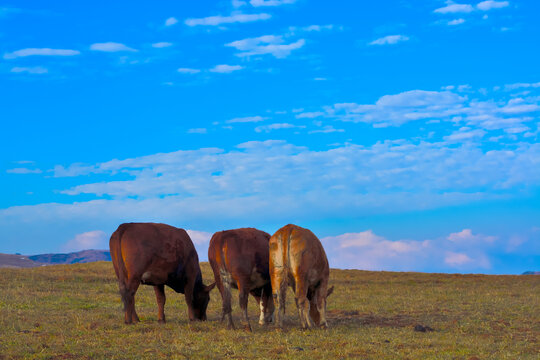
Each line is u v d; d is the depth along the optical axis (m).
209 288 13.60
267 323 13.45
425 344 10.69
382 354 9.61
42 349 9.48
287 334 11.42
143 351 9.58
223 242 12.34
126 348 9.80
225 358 9.23
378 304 18.78
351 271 35.03
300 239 12.06
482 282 29.61
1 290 19.47
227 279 12.30
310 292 12.92
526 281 29.92
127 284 12.30
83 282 24.78
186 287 13.34
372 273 33.97
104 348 9.77
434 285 27.88
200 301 13.66
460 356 9.57
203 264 34.97
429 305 18.02
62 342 10.21
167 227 13.08
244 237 12.45
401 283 28.83
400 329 12.66
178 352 9.51
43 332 11.26
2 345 9.80
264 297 13.37
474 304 18.20
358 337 11.27
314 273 12.30
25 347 9.61
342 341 10.70
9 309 14.61
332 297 21.52
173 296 20.31
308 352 9.66
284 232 12.13
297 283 12.01
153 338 10.79
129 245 12.28
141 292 21.23
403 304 18.64
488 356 9.62
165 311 16.20
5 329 11.45
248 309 17.11
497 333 12.33
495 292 23.50
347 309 17.31
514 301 19.20
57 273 26.98
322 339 10.93
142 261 12.31
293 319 14.52
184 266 13.05
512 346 10.70
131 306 12.31
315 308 12.93
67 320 12.94
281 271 11.98
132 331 11.59
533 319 14.37
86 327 11.97
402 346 10.39
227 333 11.45
